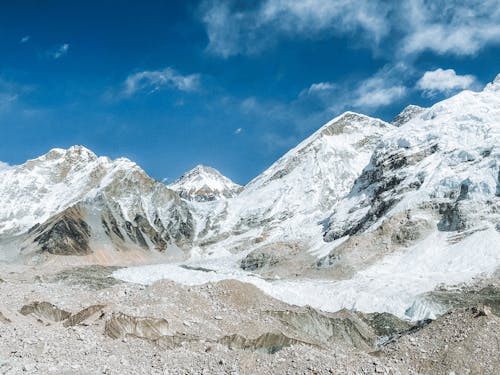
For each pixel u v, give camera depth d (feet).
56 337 169.78
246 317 228.43
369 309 342.23
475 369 157.69
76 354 157.28
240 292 248.52
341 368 139.64
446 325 177.47
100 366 148.25
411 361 165.89
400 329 297.74
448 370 159.12
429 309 332.39
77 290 242.17
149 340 177.99
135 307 206.18
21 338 164.35
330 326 261.85
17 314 202.28
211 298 238.89
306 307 262.26
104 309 199.82
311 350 150.82
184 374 146.20
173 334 191.21
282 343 208.23
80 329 180.04
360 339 265.34
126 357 161.48
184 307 223.10
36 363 143.95
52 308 214.07
